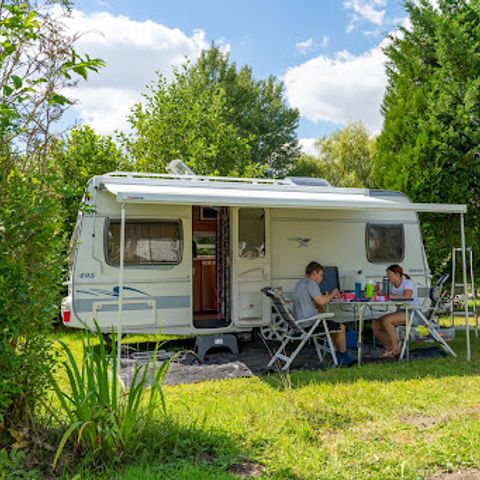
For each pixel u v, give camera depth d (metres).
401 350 7.43
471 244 12.41
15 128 3.55
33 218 3.78
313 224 8.85
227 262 8.52
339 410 5.00
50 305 3.93
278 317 8.55
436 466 3.78
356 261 9.08
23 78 3.61
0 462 3.44
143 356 7.62
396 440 4.27
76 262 7.43
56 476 3.49
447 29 12.60
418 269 9.53
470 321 11.15
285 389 5.69
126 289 7.65
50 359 3.87
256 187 8.42
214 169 13.87
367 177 28.38
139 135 13.62
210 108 14.65
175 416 4.49
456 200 12.26
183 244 7.98
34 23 3.52
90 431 3.62
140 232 7.77
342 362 7.01
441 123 12.30
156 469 3.57
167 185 7.87
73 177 10.28
